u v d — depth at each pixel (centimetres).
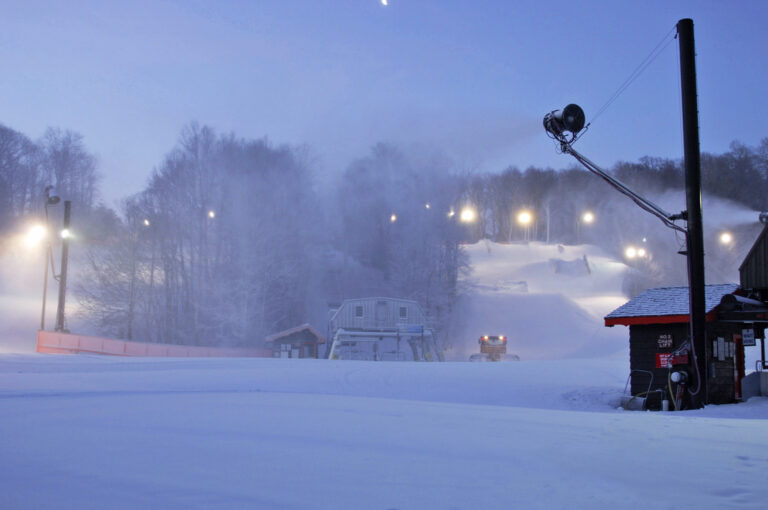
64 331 3816
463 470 511
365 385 1884
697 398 1602
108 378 1709
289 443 617
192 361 2591
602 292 7375
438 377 2122
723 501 424
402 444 625
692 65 1591
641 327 1836
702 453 597
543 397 1806
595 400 1789
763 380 1909
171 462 517
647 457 575
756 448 625
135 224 6047
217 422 755
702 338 1606
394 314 5472
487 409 984
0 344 4375
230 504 396
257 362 2588
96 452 556
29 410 873
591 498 429
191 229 6259
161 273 6219
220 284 5700
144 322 5794
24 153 9269
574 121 1593
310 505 399
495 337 4869
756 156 10006
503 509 400
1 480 448
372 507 399
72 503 391
